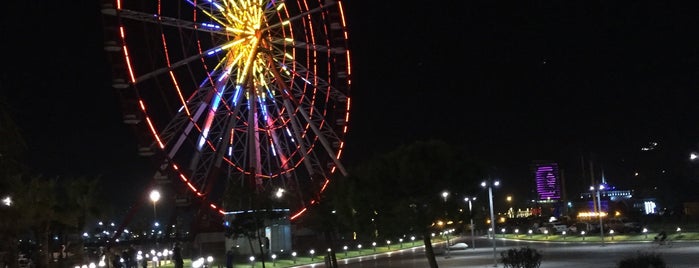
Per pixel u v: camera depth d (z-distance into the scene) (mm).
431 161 23797
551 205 159750
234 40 56531
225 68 56125
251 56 56594
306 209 40969
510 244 75562
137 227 93562
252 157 56438
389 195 24078
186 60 54094
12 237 20828
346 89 62125
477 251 65062
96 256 63656
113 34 50625
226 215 56781
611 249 55188
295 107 58656
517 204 150875
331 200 35031
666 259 41312
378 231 25375
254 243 65438
